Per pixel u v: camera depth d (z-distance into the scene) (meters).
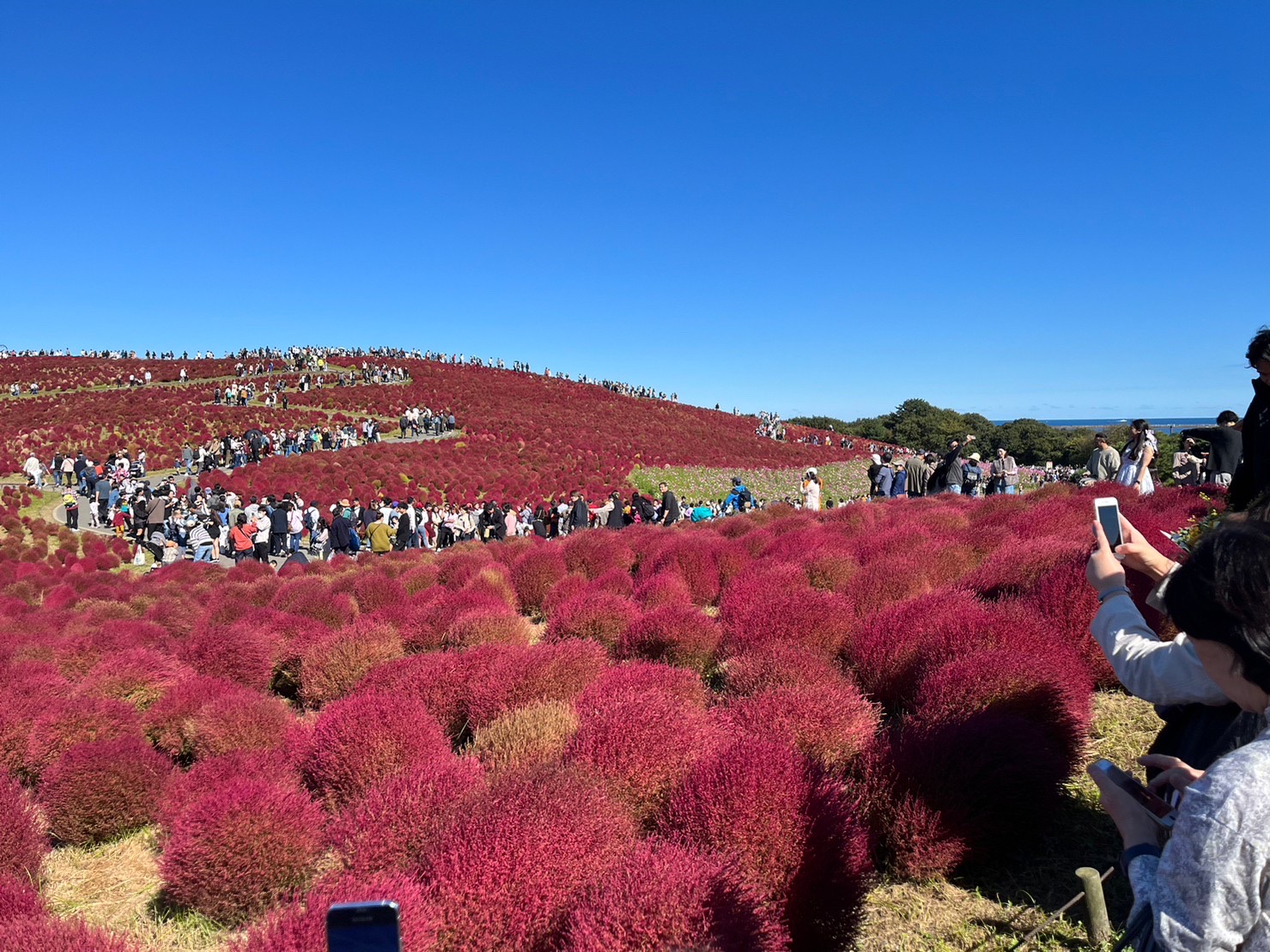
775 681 5.12
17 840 4.51
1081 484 14.78
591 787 3.52
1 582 20.20
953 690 4.32
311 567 19.05
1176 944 1.38
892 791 3.69
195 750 6.00
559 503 32.09
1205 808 1.37
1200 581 1.48
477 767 4.23
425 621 8.42
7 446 43.25
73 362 70.81
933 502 14.62
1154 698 1.94
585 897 2.86
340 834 3.84
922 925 3.25
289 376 66.38
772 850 3.10
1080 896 3.00
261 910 4.00
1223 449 9.04
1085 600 5.35
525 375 76.62
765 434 68.94
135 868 4.70
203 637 8.13
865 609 7.14
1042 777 3.61
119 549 25.50
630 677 5.20
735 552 10.15
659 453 53.59
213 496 27.23
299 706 7.88
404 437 49.97
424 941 2.73
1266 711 1.47
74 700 6.43
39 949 2.95
